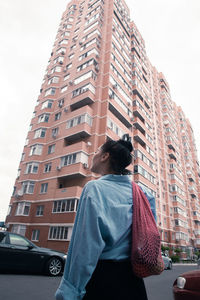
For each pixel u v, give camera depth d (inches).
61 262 293.6
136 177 920.3
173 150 1780.3
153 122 1595.7
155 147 1498.5
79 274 34.0
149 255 36.6
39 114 1048.2
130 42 1363.2
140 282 38.4
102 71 982.4
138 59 1350.9
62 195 745.6
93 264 34.3
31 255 277.7
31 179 874.1
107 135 813.9
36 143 945.5
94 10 1244.5
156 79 1978.3
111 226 38.3
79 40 1184.8
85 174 752.3
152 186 1041.5
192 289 122.3
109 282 35.8
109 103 901.2
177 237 1332.4
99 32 1112.8
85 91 908.0
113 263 37.6
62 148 852.0
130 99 1117.7
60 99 1030.4
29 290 199.5
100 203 39.6
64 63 1181.7
